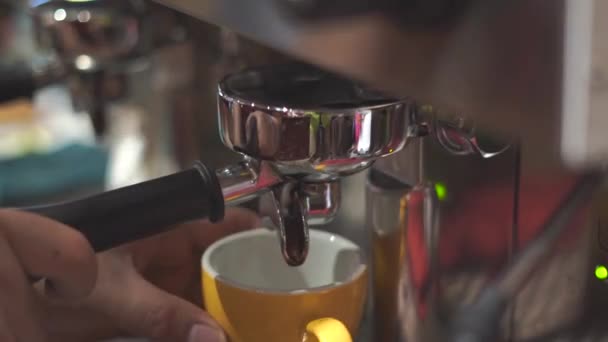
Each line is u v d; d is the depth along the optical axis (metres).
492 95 0.30
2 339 0.39
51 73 0.64
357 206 0.56
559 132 0.30
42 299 0.51
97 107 0.66
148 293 0.49
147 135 0.84
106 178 0.91
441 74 0.31
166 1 0.35
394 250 0.49
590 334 0.44
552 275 0.44
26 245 0.40
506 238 0.46
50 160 0.91
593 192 0.42
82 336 0.52
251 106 0.40
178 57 0.69
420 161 0.48
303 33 0.32
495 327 0.39
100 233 0.42
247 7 0.32
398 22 0.31
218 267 0.52
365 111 0.39
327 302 0.48
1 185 0.87
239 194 0.43
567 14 0.29
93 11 0.59
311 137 0.39
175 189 0.42
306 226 0.44
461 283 0.49
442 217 0.49
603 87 0.29
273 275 0.55
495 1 0.30
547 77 0.30
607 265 0.42
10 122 0.99
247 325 0.48
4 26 0.99
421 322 0.50
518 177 0.45
